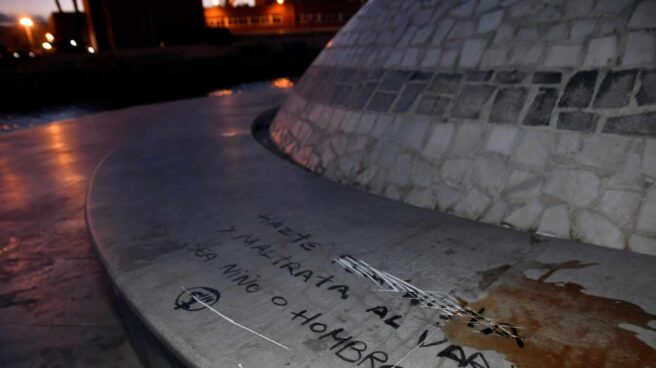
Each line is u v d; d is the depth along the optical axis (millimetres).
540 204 3367
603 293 2494
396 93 4711
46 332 3383
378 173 4465
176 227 3836
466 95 4070
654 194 2969
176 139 7562
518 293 2553
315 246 3309
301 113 6383
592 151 3260
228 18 59188
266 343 2250
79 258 4445
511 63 3893
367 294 2639
